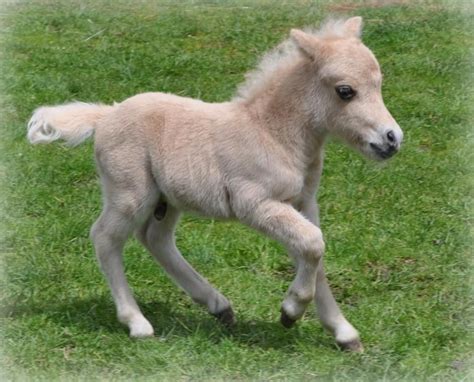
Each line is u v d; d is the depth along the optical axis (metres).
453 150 16.20
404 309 11.71
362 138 10.34
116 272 11.05
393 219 13.93
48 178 14.96
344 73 10.30
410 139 16.50
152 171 10.87
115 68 18.86
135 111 10.94
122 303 11.02
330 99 10.42
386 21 21.36
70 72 18.78
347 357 10.51
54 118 11.18
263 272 12.70
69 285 12.10
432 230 13.64
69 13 21.83
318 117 10.50
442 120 17.22
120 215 10.94
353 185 14.79
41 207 14.18
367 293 12.20
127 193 10.89
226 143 10.56
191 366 10.24
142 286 12.20
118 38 20.53
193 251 12.86
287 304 10.64
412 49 20.12
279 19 21.47
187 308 11.76
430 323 11.34
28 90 17.91
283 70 10.67
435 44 20.30
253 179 10.45
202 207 10.72
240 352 10.47
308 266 10.36
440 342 11.06
